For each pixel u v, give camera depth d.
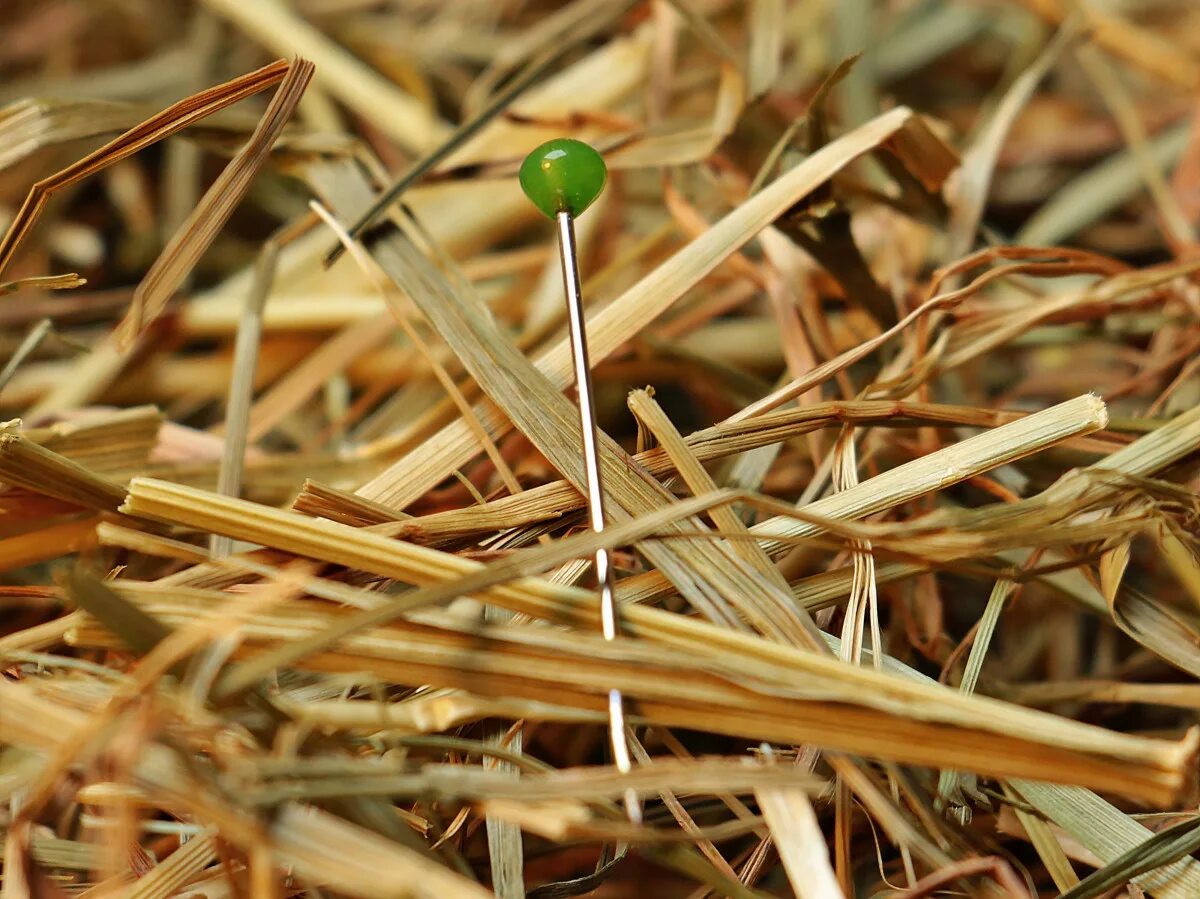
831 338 0.16
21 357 0.15
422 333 0.17
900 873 0.14
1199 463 0.14
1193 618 0.15
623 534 0.13
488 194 0.18
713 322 0.17
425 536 0.13
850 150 0.15
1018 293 0.17
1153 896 0.13
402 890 0.12
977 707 0.12
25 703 0.12
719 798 0.14
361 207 0.15
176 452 0.15
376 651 0.13
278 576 0.13
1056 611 0.15
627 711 0.13
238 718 0.12
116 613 0.12
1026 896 0.12
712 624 0.13
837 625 0.14
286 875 0.13
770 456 0.14
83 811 0.13
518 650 0.13
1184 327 0.16
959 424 0.14
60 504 0.14
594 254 0.17
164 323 0.17
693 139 0.16
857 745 0.12
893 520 0.14
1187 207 0.18
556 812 0.12
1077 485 0.13
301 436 0.17
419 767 0.12
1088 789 0.13
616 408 0.17
